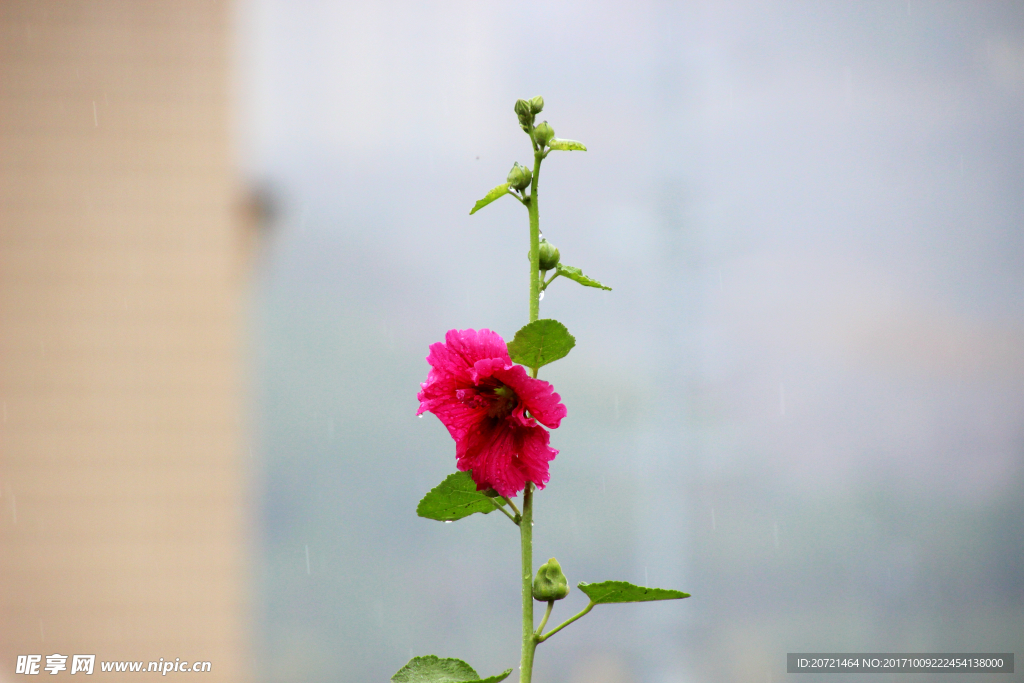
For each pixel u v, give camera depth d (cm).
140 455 359
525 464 167
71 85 365
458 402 168
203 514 359
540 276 171
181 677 351
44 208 363
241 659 354
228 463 362
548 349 167
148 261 365
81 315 361
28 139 363
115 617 351
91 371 360
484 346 167
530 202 171
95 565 353
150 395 362
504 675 166
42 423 357
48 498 354
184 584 355
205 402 363
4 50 363
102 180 365
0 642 346
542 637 167
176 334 364
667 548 359
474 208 172
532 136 171
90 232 364
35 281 361
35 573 350
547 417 166
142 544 356
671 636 357
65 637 348
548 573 167
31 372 358
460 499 172
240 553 359
